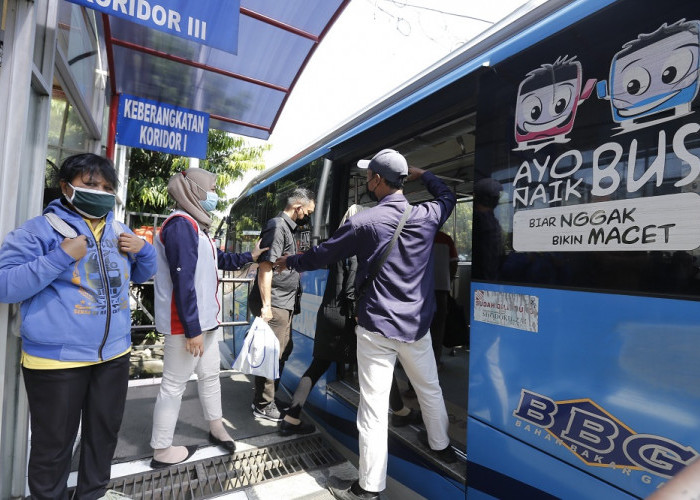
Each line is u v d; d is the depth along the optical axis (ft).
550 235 5.23
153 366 20.68
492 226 6.05
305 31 13.64
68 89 10.35
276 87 16.30
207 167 39.63
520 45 5.82
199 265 8.63
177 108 15.80
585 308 4.80
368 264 6.97
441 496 7.05
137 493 7.73
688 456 3.90
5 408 6.86
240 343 18.89
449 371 12.78
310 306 11.99
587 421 4.74
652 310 4.21
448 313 12.57
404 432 8.29
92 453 6.68
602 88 4.74
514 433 5.58
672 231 4.09
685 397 3.94
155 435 8.49
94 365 6.47
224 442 9.27
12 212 6.14
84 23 11.23
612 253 4.57
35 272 5.42
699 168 3.91
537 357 5.32
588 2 5.02
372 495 6.83
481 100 6.32
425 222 7.02
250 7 12.69
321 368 10.28
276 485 8.03
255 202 19.26
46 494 6.11
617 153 4.56
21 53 6.15
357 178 11.24
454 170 11.27
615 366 4.50
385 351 6.92
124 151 25.46
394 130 8.35
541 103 5.42
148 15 7.94
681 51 4.07
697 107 3.94
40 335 5.77
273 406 11.48
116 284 6.51
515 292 5.64
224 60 14.93
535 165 5.46
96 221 6.47
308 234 12.19
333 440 10.63
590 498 4.69
